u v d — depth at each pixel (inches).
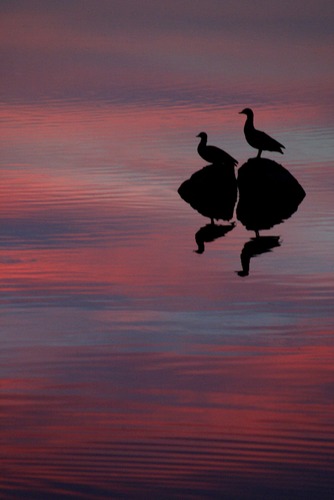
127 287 628.4
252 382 470.9
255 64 1621.6
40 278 645.9
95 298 605.9
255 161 924.6
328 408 438.6
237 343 526.0
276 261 690.2
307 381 472.1
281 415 430.9
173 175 957.2
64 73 1553.9
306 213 840.3
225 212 856.9
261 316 570.9
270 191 893.2
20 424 421.4
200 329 548.4
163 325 555.5
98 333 541.0
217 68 1584.6
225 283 638.5
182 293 616.4
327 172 970.1
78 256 701.3
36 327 551.5
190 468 381.4
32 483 369.7
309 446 399.9
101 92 1391.5
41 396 452.4
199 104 1306.6
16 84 1461.6
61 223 790.5
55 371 484.4
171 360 500.1
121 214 822.5
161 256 704.4
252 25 2075.5
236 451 395.2
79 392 457.4
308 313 575.2
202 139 945.5
